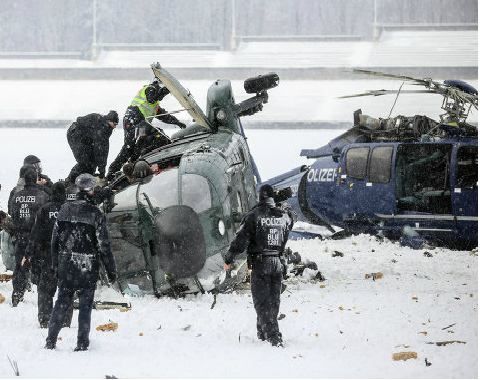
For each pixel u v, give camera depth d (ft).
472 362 79.87
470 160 181.47
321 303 112.78
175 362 80.79
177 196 117.91
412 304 111.96
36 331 96.58
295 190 211.00
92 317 102.01
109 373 76.33
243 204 130.41
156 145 142.31
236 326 97.55
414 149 190.29
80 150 139.85
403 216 188.03
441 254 169.78
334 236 202.39
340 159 197.57
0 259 157.79
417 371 77.05
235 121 144.36
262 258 89.92
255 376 75.36
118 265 116.88
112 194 119.96
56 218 92.38
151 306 110.22
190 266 113.29
